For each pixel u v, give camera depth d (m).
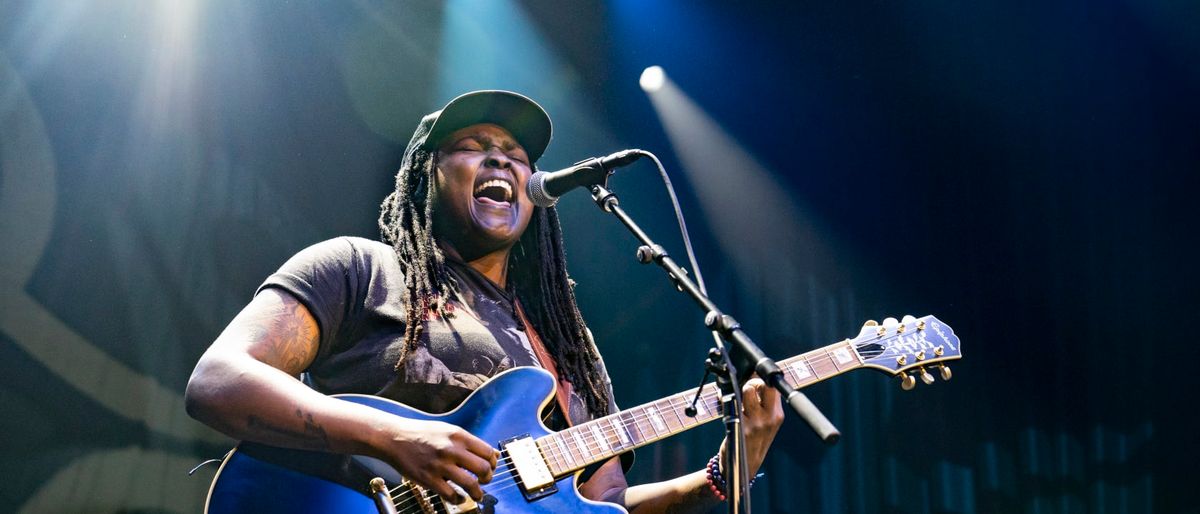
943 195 6.61
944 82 6.59
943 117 6.64
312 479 2.07
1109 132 6.36
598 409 2.65
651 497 2.56
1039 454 6.09
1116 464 5.99
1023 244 6.42
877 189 6.70
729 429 1.97
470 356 2.32
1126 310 6.19
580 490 2.42
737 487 1.92
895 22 6.45
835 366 2.56
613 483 2.47
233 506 2.03
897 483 6.05
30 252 4.68
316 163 5.48
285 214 5.33
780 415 2.49
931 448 6.11
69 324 4.71
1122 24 6.18
